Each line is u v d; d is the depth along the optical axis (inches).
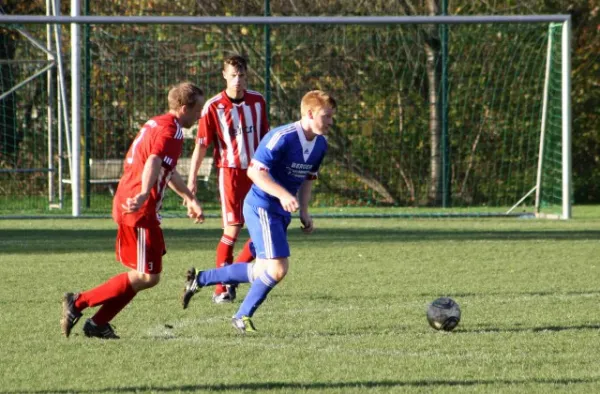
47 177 2559.1
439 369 681.6
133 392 619.5
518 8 2741.1
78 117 2127.2
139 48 2516.0
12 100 2571.4
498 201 2519.7
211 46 2559.1
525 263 1334.9
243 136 1079.6
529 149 2486.5
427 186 2512.3
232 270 859.4
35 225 1984.5
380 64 2519.7
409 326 862.5
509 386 629.9
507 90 2522.1
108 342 786.2
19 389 629.6
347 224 2027.6
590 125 2770.7
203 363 705.0
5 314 924.6
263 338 804.6
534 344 774.5
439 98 2461.9
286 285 1130.0
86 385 639.1
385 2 2731.3
